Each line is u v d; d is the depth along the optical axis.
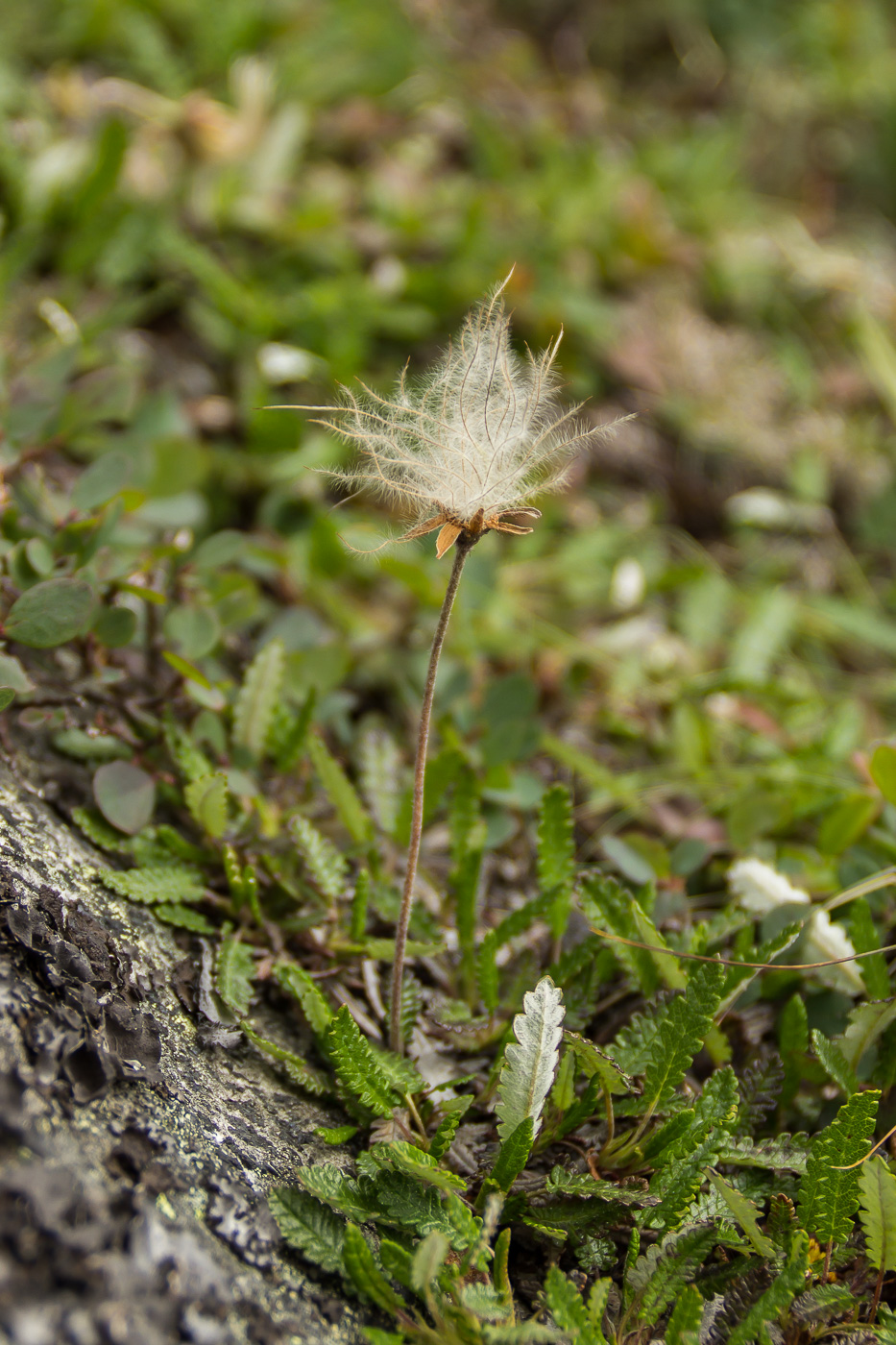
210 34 1.21
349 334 0.98
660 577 0.96
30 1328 0.68
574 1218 0.72
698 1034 0.73
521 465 0.72
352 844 0.79
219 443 0.94
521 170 1.32
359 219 1.14
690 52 1.66
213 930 0.75
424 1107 0.74
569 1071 0.73
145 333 0.97
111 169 0.94
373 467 0.72
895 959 0.78
